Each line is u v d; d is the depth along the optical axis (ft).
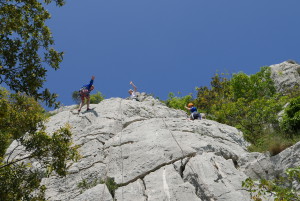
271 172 28.45
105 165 32.24
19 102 25.00
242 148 37.09
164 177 27.68
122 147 34.06
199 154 31.19
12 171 22.76
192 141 33.88
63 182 30.86
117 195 26.68
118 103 48.80
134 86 56.85
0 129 24.21
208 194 25.20
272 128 40.57
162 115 47.93
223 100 58.18
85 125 43.65
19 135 24.20
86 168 32.55
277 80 77.00
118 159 32.12
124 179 28.86
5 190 21.39
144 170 29.43
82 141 37.78
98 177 30.60
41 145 23.70
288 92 68.33
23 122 24.17
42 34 26.86
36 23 26.71
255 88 66.59
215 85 72.28
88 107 48.03
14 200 21.62
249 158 31.04
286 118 37.24
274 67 82.89
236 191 24.99
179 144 32.76
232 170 28.27
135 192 26.71
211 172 27.27
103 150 35.24
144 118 43.29
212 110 56.80
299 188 24.61
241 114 44.98
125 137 36.22
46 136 23.97
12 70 24.88
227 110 44.91
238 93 65.16
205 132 38.24
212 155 30.27
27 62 25.30
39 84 25.21
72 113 47.91
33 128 24.48
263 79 75.25
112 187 27.91
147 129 37.70
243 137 40.37
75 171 32.07
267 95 68.13
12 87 24.63
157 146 32.48
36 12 26.89
